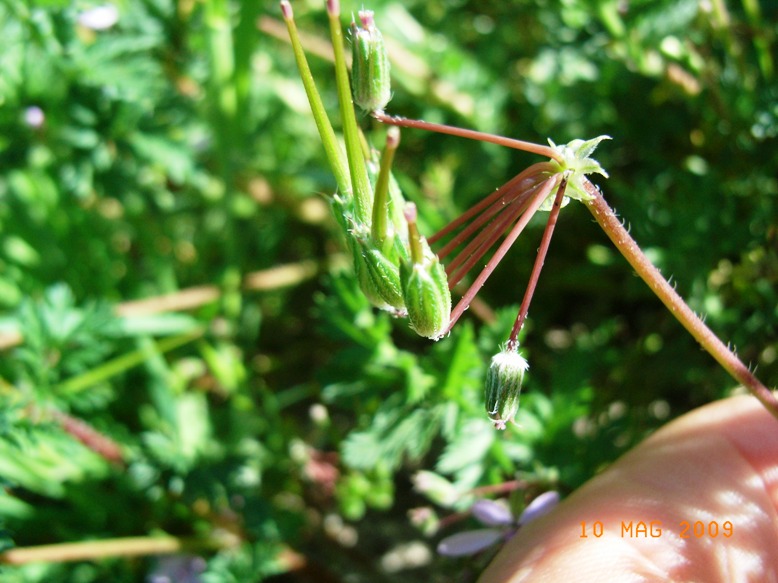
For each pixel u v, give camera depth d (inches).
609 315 5.4
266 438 4.7
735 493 3.2
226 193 5.1
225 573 4.0
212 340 5.2
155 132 4.8
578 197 2.3
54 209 5.2
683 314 2.5
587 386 4.4
